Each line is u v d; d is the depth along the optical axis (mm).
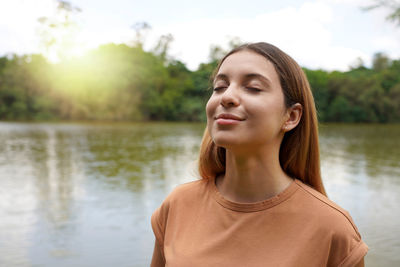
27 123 45812
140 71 56531
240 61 919
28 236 5516
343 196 8016
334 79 56062
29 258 4695
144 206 7172
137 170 11758
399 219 6117
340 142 23625
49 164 13258
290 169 1043
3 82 55281
